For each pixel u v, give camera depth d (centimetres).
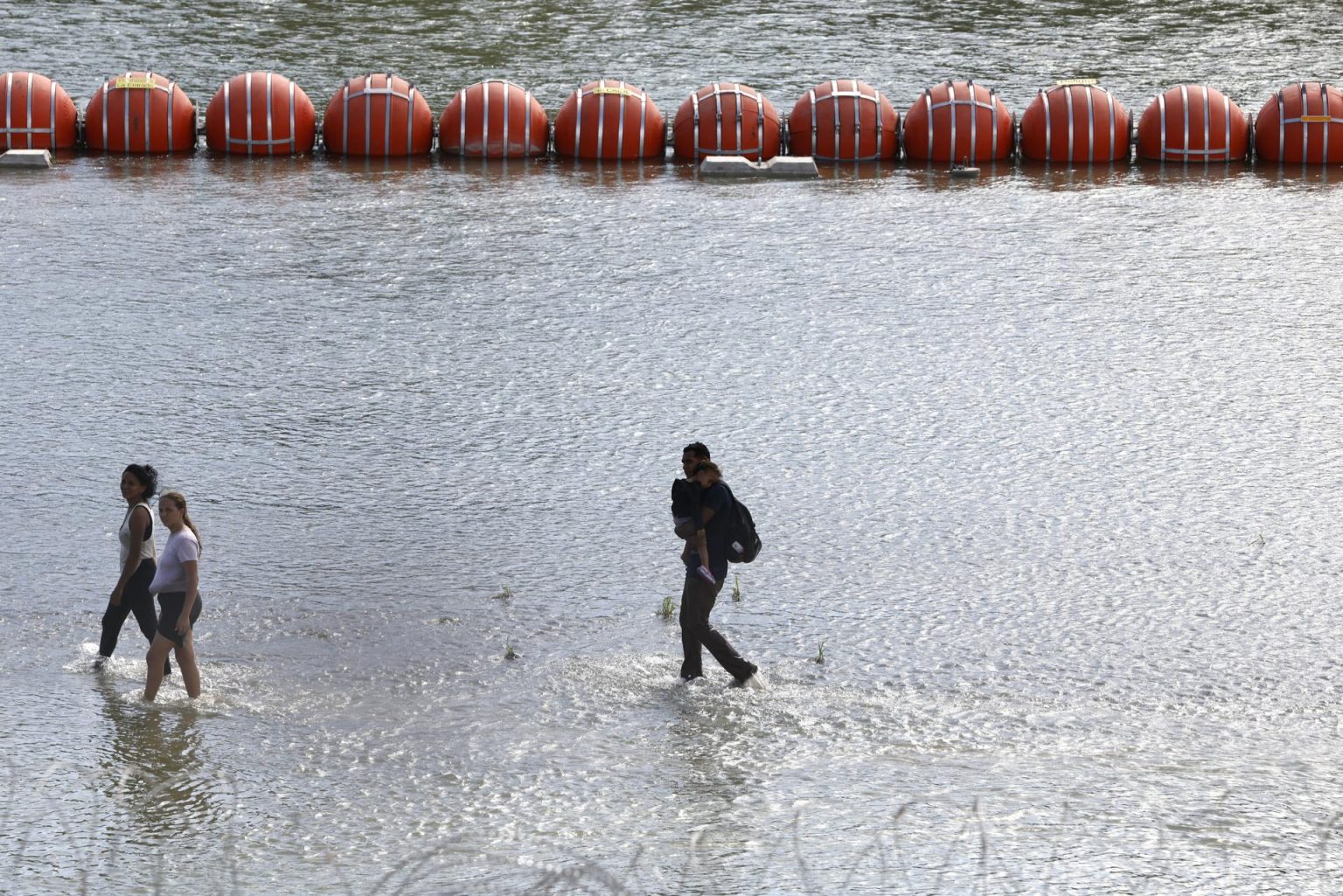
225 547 3612
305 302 5519
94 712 2844
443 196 7131
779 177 7656
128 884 2173
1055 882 2133
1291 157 7969
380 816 2428
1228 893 2100
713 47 11019
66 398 4553
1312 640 3203
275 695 2931
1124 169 7906
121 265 5919
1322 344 5131
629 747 2719
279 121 8000
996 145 7988
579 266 6016
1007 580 3491
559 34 11450
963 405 4594
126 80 8019
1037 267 6034
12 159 7581
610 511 3862
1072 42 11281
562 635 3222
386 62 10519
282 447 4238
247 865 2234
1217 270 5988
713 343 5138
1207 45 11200
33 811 2428
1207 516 3838
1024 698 2942
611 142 7988
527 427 4406
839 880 2139
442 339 5150
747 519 2980
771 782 2559
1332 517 3828
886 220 6756
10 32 11031
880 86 9925
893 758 2667
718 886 2123
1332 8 12506
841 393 4681
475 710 2875
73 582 3431
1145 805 2430
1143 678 3031
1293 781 2545
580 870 2005
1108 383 4775
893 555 3622
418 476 4053
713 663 3109
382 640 3181
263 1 12444
